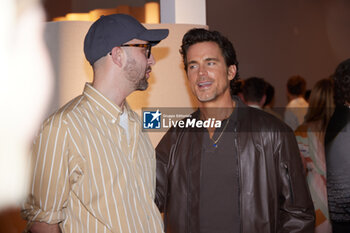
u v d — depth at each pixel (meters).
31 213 1.09
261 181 1.44
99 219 1.11
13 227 1.83
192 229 1.48
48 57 1.94
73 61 1.94
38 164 1.08
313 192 2.27
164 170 1.57
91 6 4.15
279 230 1.44
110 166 1.13
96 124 1.16
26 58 1.93
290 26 6.59
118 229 1.12
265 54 6.41
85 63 1.95
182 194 1.51
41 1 3.74
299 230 1.40
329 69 6.90
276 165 1.45
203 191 1.48
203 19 2.48
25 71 1.93
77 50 1.94
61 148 1.07
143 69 1.24
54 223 1.08
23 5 2.36
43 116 1.93
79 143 1.10
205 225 1.46
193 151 1.52
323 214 2.25
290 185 1.44
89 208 1.11
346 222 1.78
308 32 6.73
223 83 1.51
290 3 6.59
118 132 1.20
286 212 1.44
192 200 1.49
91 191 1.11
